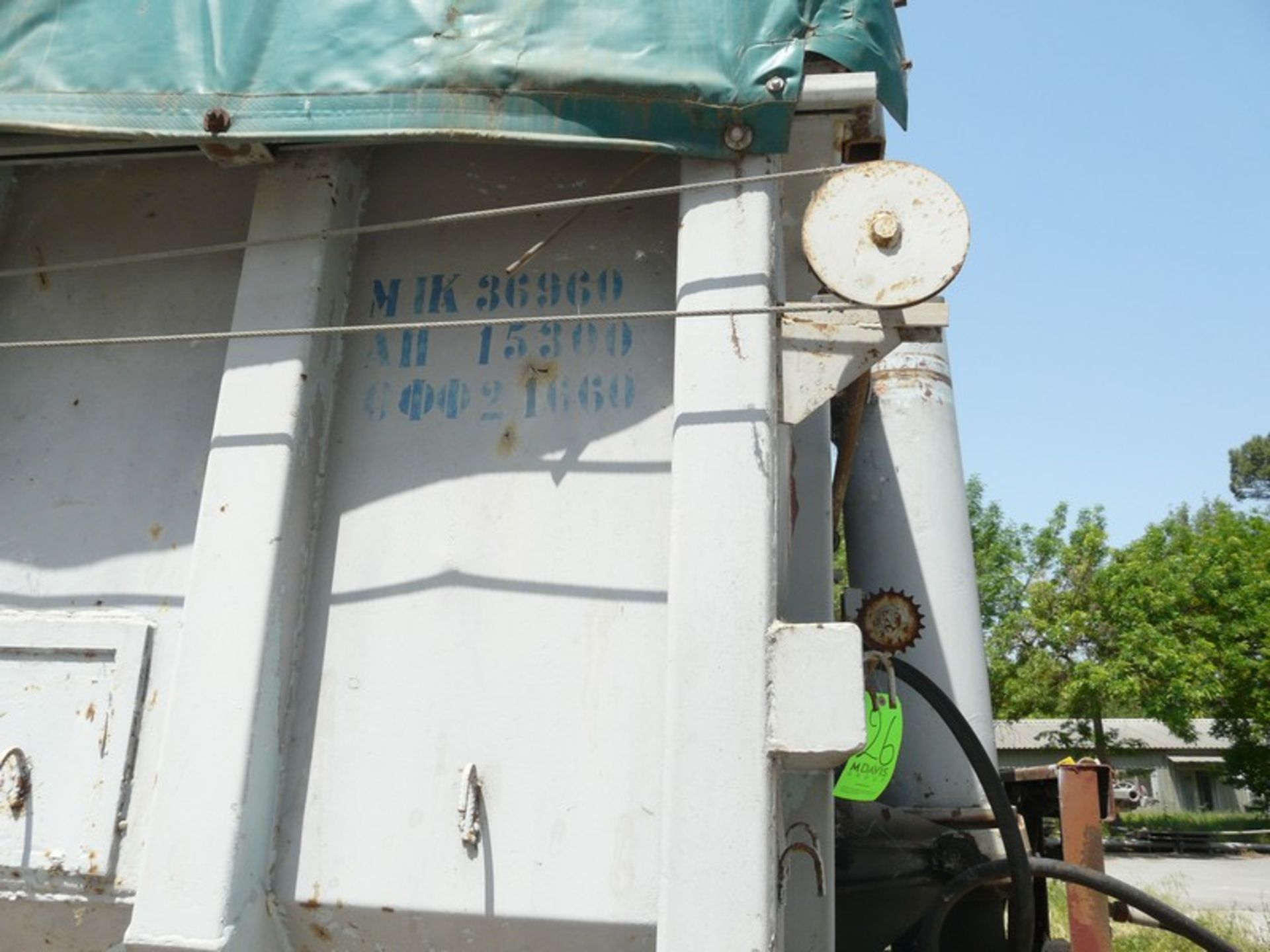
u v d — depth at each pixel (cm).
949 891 289
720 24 214
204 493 221
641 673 205
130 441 246
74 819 214
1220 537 2353
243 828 200
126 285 260
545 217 242
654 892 192
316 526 228
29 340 259
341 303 242
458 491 225
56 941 219
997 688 2336
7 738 221
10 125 227
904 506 429
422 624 217
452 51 217
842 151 244
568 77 213
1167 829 2711
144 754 218
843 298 197
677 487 202
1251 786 2373
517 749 205
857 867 327
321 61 221
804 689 186
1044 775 363
